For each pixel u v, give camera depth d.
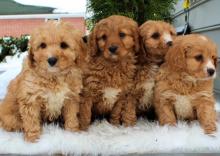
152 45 0.88
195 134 0.78
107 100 0.88
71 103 0.81
